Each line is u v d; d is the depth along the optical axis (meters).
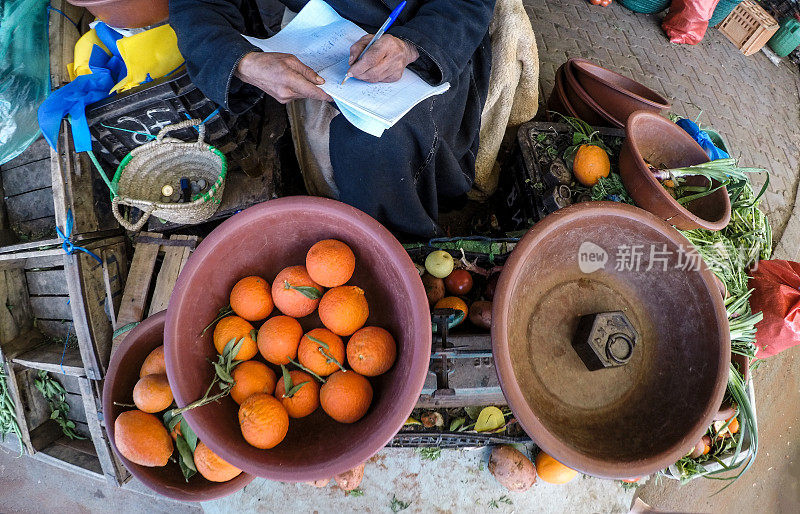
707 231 1.77
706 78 3.38
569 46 3.18
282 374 1.15
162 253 1.93
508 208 2.24
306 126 1.74
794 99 3.55
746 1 3.57
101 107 1.50
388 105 1.22
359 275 1.26
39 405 2.11
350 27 1.46
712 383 1.07
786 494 2.39
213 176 1.76
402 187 1.57
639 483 1.87
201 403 1.00
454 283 1.61
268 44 1.39
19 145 1.90
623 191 1.77
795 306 1.62
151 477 1.19
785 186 3.10
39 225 2.04
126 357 1.33
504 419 1.58
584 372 1.18
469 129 1.77
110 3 1.45
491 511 1.79
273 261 1.26
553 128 2.02
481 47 1.78
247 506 1.75
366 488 1.78
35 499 2.13
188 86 1.47
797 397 2.57
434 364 1.38
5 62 1.71
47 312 2.09
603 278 1.27
